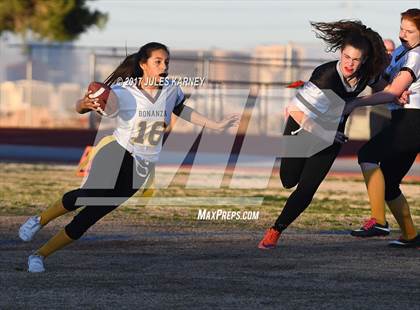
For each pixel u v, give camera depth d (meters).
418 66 17.86
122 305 12.94
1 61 70.38
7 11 56.75
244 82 55.47
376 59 16.97
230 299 13.41
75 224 15.31
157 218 23.00
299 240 19.42
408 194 30.03
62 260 16.56
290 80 59.94
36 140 58.12
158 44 14.91
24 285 14.27
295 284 14.59
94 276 15.08
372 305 13.09
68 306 12.84
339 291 14.08
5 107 72.69
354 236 19.91
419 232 20.83
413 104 18.27
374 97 17.58
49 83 71.62
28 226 15.64
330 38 17.25
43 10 57.34
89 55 61.44
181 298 13.45
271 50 65.25
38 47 68.00
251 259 16.91
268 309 12.77
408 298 13.61
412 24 17.91
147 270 15.69
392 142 18.50
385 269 16.06
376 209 19.58
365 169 19.14
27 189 29.83
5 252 17.39
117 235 19.81
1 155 46.16
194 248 18.19
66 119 72.50
